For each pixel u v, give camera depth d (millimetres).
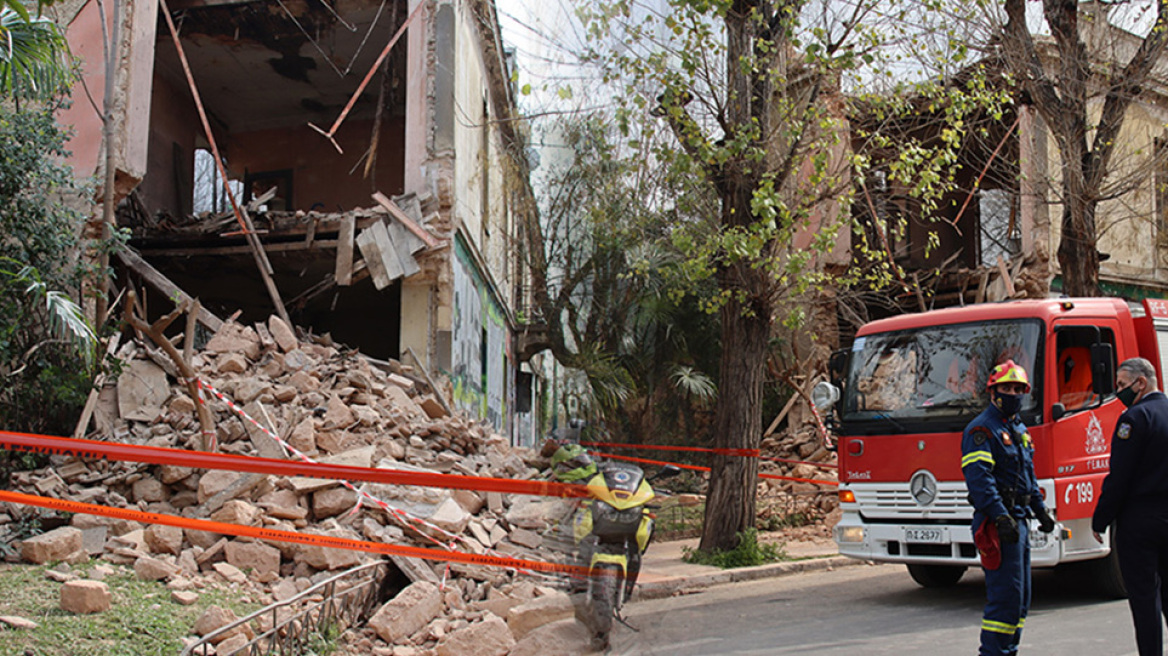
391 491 8594
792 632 6809
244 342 11617
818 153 9500
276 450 8883
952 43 10836
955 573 9461
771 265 9836
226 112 21969
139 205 15539
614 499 3055
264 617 6195
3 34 7371
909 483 8117
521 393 21766
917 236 21453
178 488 8469
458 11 16109
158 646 5352
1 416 9594
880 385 8594
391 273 15016
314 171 22328
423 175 15539
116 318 11539
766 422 18172
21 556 6848
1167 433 4996
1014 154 18750
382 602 7285
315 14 17719
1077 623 6898
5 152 9953
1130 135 17812
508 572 7766
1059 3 13961
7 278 9453
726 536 10617
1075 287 14523
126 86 13914
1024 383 5082
